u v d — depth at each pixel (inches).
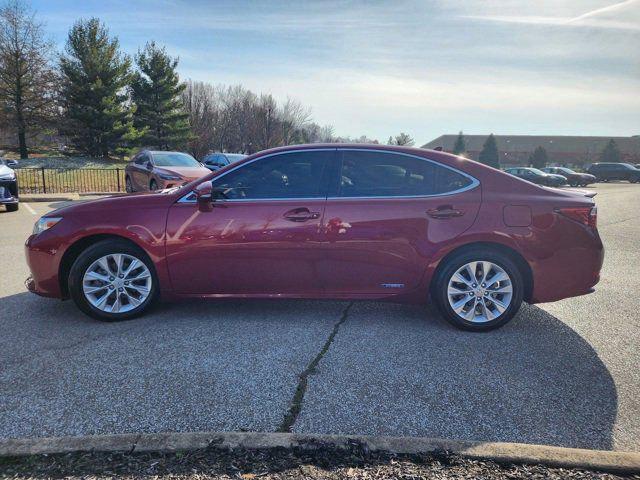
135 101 1433.3
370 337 151.6
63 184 827.4
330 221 155.6
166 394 113.6
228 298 162.9
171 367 128.0
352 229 155.2
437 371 127.6
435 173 160.1
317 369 127.9
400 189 159.3
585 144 3223.4
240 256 157.9
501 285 156.9
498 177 160.4
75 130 1248.2
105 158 1283.2
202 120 2003.0
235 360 133.0
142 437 92.8
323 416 105.0
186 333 153.0
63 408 106.9
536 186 162.1
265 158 163.0
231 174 162.2
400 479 83.1
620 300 197.2
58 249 160.2
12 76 1171.3
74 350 138.7
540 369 129.7
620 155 2518.5
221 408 107.7
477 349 143.2
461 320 157.2
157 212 159.6
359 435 96.6
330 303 186.9
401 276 158.1
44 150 1492.4
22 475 82.7
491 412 107.4
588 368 130.7
